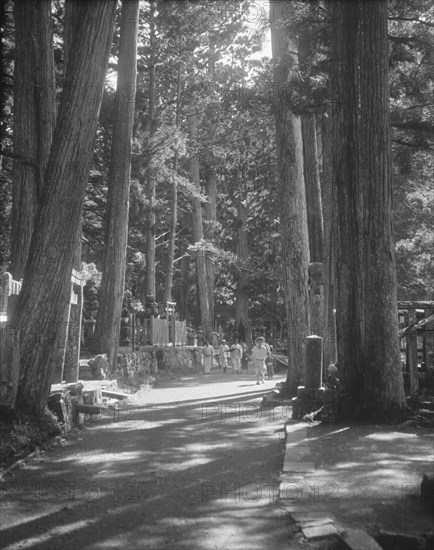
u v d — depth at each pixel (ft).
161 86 115.55
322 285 49.14
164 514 18.84
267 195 152.25
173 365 99.25
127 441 31.14
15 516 18.93
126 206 68.28
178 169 123.44
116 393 47.16
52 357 31.78
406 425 32.01
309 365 38.19
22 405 30.40
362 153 35.19
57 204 32.27
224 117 111.65
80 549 16.14
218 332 149.89
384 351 33.88
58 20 73.26
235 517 18.33
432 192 87.92
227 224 164.96
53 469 24.94
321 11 49.24
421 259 101.09
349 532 15.81
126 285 128.47
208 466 25.25
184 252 167.84
